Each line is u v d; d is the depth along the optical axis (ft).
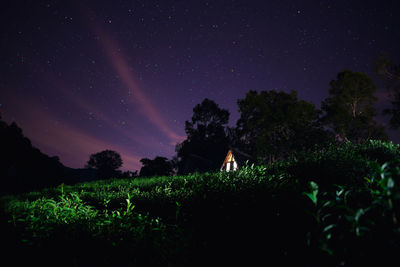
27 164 183.73
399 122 79.15
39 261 9.19
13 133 181.68
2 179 161.99
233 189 13.42
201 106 184.96
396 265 4.88
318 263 6.47
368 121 88.79
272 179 15.84
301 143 104.37
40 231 11.05
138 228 10.50
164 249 9.43
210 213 10.90
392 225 5.37
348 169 16.62
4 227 12.66
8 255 9.55
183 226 11.03
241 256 8.07
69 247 9.75
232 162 89.81
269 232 8.42
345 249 5.78
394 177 5.81
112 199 22.07
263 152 106.42
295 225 8.35
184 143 175.94
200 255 8.74
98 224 11.21
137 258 9.08
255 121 125.29
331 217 8.11
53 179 189.26
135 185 38.06
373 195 6.40
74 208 12.92
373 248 5.32
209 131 182.50
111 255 9.22
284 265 7.17
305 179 17.02
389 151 22.33
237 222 9.40
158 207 15.64
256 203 10.71
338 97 97.14
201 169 111.96
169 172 149.18
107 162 287.07
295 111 107.34
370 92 93.09
